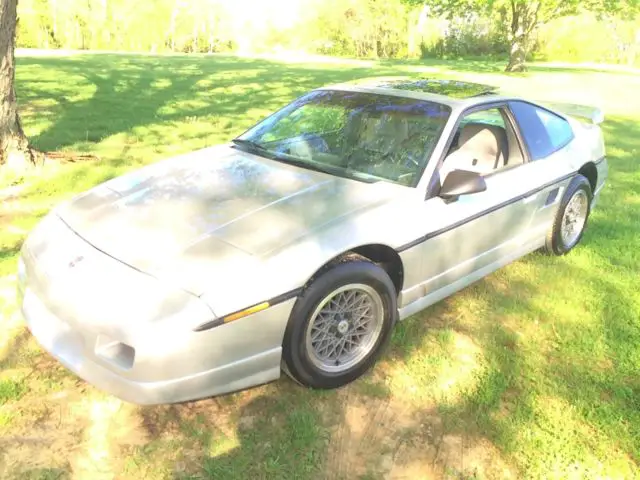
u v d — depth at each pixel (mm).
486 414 2906
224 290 2539
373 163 3607
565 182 4508
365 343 3146
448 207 3453
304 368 2859
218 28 69875
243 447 2613
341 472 2518
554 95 18250
